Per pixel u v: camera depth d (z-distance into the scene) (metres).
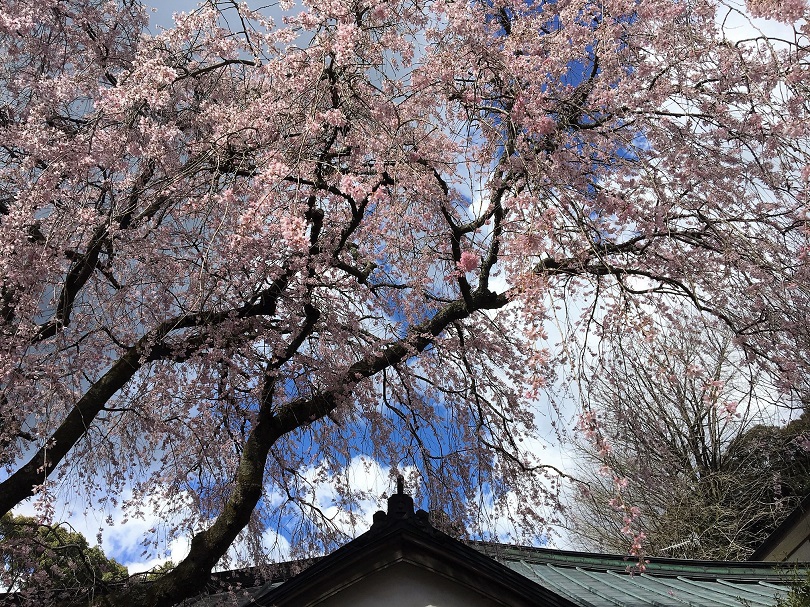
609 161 5.96
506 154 5.50
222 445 7.18
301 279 6.20
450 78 5.91
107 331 6.30
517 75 5.73
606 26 6.15
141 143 6.31
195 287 6.28
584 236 4.87
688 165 5.73
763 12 5.11
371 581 4.77
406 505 4.85
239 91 7.62
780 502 14.25
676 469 14.41
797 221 5.62
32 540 5.90
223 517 5.81
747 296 5.71
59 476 6.68
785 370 5.45
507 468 7.00
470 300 6.48
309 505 7.11
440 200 5.94
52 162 6.04
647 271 6.05
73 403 6.63
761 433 14.98
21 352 5.77
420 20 6.35
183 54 7.05
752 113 5.65
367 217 6.85
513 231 5.82
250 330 6.61
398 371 7.23
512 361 7.02
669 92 5.86
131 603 5.43
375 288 7.23
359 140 5.90
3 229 5.73
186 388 6.83
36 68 7.29
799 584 5.73
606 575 7.77
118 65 7.82
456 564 4.65
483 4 6.18
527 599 4.61
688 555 15.27
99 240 6.14
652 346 5.09
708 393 4.73
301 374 6.89
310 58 5.97
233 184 6.06
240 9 6.73
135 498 7.18
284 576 7.10
